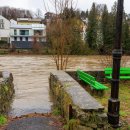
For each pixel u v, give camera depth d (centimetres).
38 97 1061
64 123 689
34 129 657
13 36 6931
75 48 5278
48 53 5169
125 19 5834
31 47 5884
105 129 532
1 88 829
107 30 5966
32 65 3144
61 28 1372
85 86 1192
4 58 4275
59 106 820
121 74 1320
